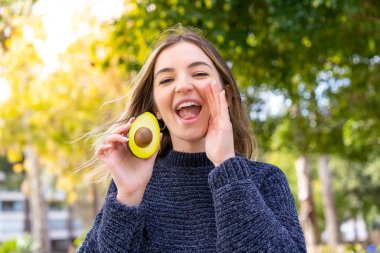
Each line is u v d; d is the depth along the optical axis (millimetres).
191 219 1893
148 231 1894
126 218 1744
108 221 1756
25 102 9648
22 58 7801
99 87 9773
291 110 10781
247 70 7395
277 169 1953
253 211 1656
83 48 8469
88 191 18562
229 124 1821
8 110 9633
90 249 1820
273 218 1690
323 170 18656
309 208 13570
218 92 1853
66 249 44594
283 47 6809
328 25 5922
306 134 11078
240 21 5941
